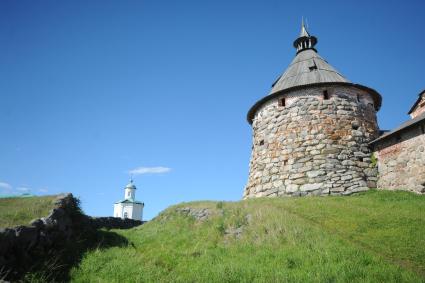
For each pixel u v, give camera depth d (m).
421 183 17.97
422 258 9.98
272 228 14.05
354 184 20.36
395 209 14.75
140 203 65.38
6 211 11.20
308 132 22.28
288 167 21.98
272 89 26.14
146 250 14.00
